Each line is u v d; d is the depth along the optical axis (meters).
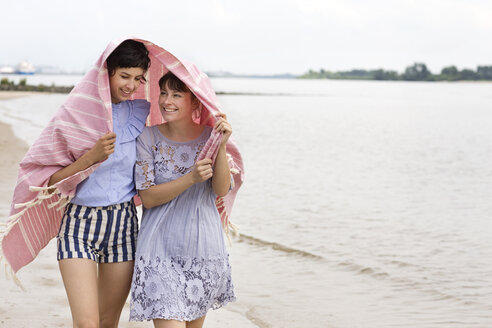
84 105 2.80
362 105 54.72
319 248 6.41
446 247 6.57
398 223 7.80
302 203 9.11
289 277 5.38
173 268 2.85
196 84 2.85
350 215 8.26
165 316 2.75
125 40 2.84
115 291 2.94
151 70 3.19
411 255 6.21
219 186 2.91
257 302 4.67
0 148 13.16
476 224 7.80
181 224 2.87
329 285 5.18
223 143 2.83
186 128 2.98
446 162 15.46
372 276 5.46
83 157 2.77
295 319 4.31
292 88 124.81
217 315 4.31
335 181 11.65
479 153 17.84
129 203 2.94
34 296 4.29
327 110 44.69
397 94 92.12
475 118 36.19
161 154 2.95
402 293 5.00
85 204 2.81
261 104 53.03
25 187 2.82
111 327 3.02
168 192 2.84
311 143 20.19
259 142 20.20
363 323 4.28
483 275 5.52
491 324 4.30
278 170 13.16
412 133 25.22
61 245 2.80
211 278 2.89
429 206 9.09
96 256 2.86
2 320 3.81
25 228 2.96
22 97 47.50
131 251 2.93
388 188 10.89
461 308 4.64
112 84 2.88
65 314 3.96
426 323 4.32
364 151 17.98
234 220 7.79
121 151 2.88
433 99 72.19
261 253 6.19
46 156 2.79
